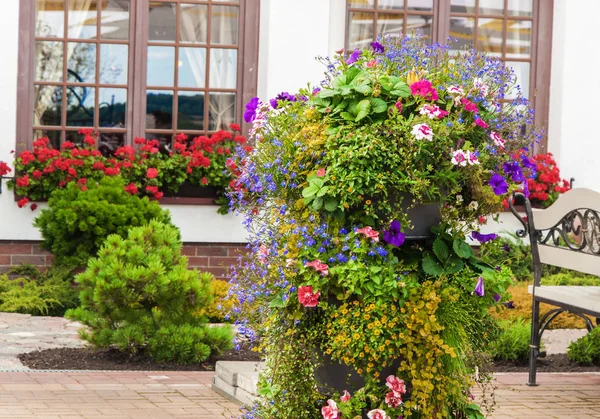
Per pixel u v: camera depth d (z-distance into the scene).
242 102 10.92
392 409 3.81
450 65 4.33
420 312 3.75
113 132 10.71
